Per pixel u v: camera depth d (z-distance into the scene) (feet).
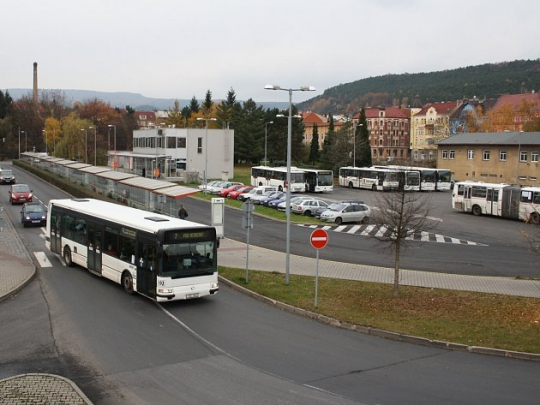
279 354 43.01
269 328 50.21
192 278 58.34
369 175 222.28
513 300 59.62
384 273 76.07
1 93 521.24
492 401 34.19
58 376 37.27
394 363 41.24
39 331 48.16
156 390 35.50
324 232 56.49
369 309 55.36
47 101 534.37
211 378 37.76
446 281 71.20
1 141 474.90
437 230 123.03
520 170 225.76
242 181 258.16
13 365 39.78
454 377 38.37
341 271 76.89
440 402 34.01
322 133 542.98
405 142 491.31
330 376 38.37
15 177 245.65
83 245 74.28
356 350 44.24
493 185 148.56
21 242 97.40
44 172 248.93
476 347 43.93
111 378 37.50
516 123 338.54
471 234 118.32
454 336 46.68
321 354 43.14
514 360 42.19
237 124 350.43
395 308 55.67
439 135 344.49
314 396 34.81
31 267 74.64
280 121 342.44
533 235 116.37
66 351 42.98
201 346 44.80
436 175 217.36
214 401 33.86
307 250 94.99
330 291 63.21
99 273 69.97
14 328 49.08
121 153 313.53
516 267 82.74
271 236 110.32
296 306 56.70
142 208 132.36
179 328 49.88
